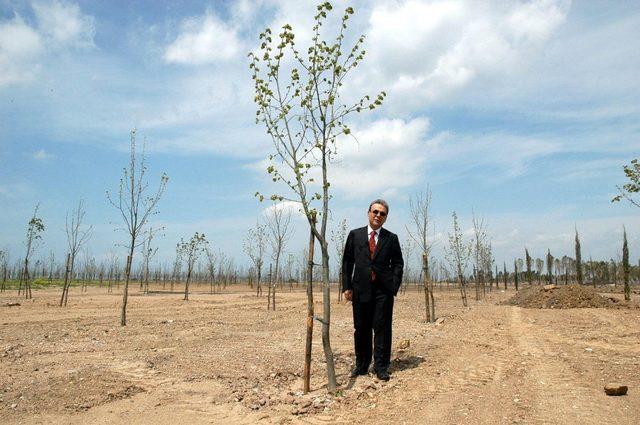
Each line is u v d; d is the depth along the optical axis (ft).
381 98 19.90
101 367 23.88
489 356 26.30
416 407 16.96
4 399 18.38
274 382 21.12
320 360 26.13
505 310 61.57
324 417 16.26
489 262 125.49
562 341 32.12
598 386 19.26
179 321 47.91
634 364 23.25
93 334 37.27
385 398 18.15
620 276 199.52
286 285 201.26
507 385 19.83
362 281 21.61
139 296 105.40
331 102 19.97
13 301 81.00
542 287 73.87
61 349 29.71
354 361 25.67
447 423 15.25
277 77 20.63
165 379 21.74
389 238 22.02
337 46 20.39
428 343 31.14
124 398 18.86
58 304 73.82
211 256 134.51
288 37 20.08
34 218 92.07
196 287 180.45
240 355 27.73
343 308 69.41
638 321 45.96
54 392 19.10
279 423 15.89
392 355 27.30
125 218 44.50
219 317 53.11
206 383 20.97
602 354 26.55
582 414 15.71
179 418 16.51
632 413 15.67
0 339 34.30
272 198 19.74
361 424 15.44
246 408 17.51
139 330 39.96
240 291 148.97
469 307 72.49
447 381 20.59
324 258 19.72
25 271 92.58
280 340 34.24
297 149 20.31
